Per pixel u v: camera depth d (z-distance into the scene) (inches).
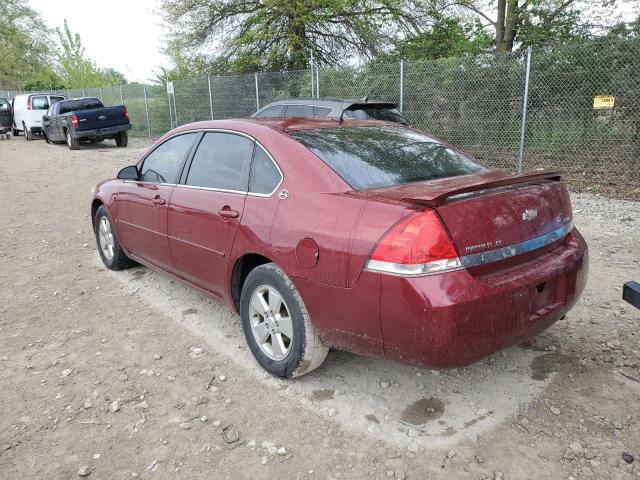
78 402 129.5
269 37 746.2
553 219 124.9
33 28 1715.1
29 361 149.9
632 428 113.7
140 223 189.8
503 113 426.0
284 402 127.2
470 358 104.9
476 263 105.3
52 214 342.6
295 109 364.5
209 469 106.1
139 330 168.6
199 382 137.2
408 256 101.6
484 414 120.0
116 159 627.2
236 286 148.6
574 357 142.9
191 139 172.1
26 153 708.0
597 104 368.8
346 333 114.7
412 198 105.4
